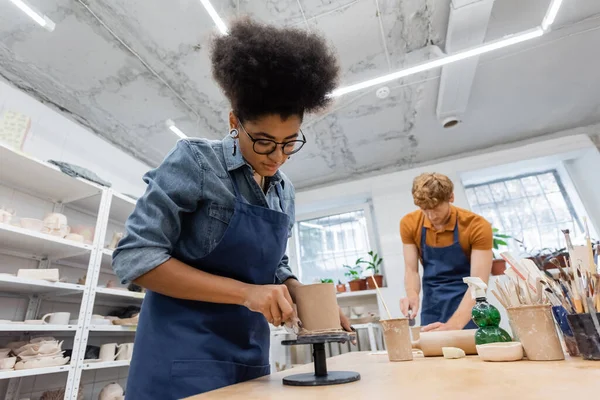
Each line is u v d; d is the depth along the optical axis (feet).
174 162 2.30
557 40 6.95
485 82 8.04
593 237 9.81
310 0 5.90
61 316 5.93
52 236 5.85
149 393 2.02
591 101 9.10
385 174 11.93
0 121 5.97
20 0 5.14
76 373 5.70
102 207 6.87
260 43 2.14
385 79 6.63
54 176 6.52
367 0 5.93
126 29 6.18
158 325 2.22
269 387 1.80
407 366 2.30
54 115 7.87
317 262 12.62
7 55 6.59
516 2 5.96
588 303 1.98
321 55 2.36
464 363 2.23
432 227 5.48
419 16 6.27
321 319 2.04
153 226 2.08
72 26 6.08
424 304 5.47
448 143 10.69
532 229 10.65
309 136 9.85
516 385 1.39
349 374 1.95
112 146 9.34
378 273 10.76
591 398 1.12
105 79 7.29
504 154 10.64
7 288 6.02
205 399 1.53
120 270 2.03
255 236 2.43
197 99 8.01
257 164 2.51
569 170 10.69
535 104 9.01
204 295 2.02
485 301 2.71
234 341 2.33
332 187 12.50
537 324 2.15
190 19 6.04
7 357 5.17
